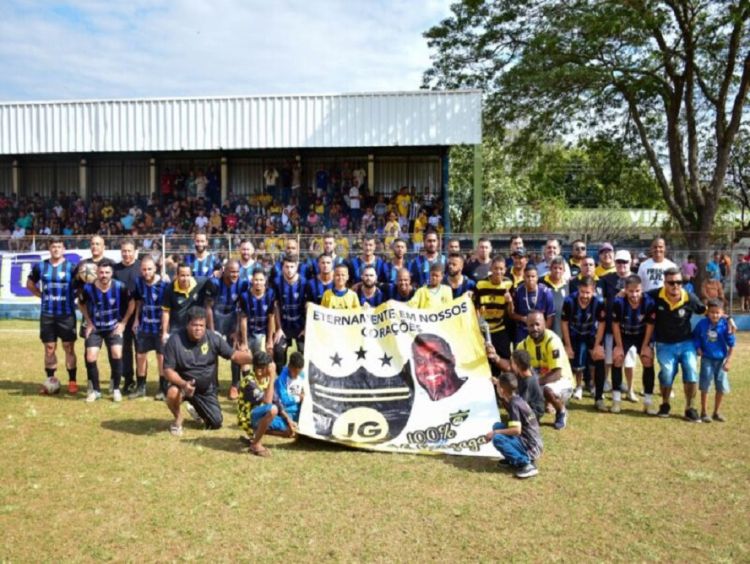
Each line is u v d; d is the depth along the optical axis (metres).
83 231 25.28
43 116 23.45
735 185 33.09
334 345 8.24
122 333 9.76
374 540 5.18
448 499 6.01
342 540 5.18
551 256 10.91
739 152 30.31
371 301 9.58
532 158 28.56
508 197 38.03
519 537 5.26
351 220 24.50
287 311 9.66
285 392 7.89
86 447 7.38
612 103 27.33
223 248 17.80
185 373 7.86
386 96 22.22
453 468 6.85
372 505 5.85
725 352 8.75
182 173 26.44
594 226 33.66
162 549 5.02
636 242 19.73
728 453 7.43
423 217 23.48
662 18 22.91
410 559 4.89
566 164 37.66
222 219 24.56
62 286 9.80
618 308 9.29
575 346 9.82
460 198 37.12
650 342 9.20
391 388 7.97
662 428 8.45
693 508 5.88
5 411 8.89
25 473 6.54
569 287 10.41
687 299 8.88
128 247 10.20
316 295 9.56
